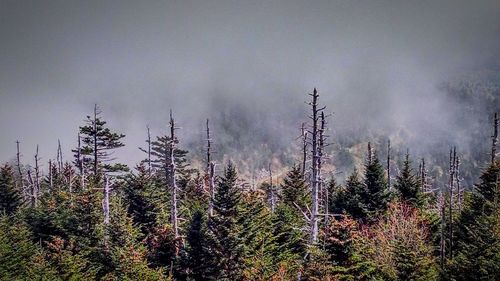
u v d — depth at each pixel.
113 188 47.72
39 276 33.44
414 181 54.09
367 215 49.28
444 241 38.09
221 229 34.91
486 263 30.22
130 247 35.50
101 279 35.19
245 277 33.44
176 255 39.06
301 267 31.41
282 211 46.81
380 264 34.16
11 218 53.53
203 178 57.91
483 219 34.44
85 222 42.44
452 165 59.56
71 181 64.88
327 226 32.66
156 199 51.97
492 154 55.16
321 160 35.31
